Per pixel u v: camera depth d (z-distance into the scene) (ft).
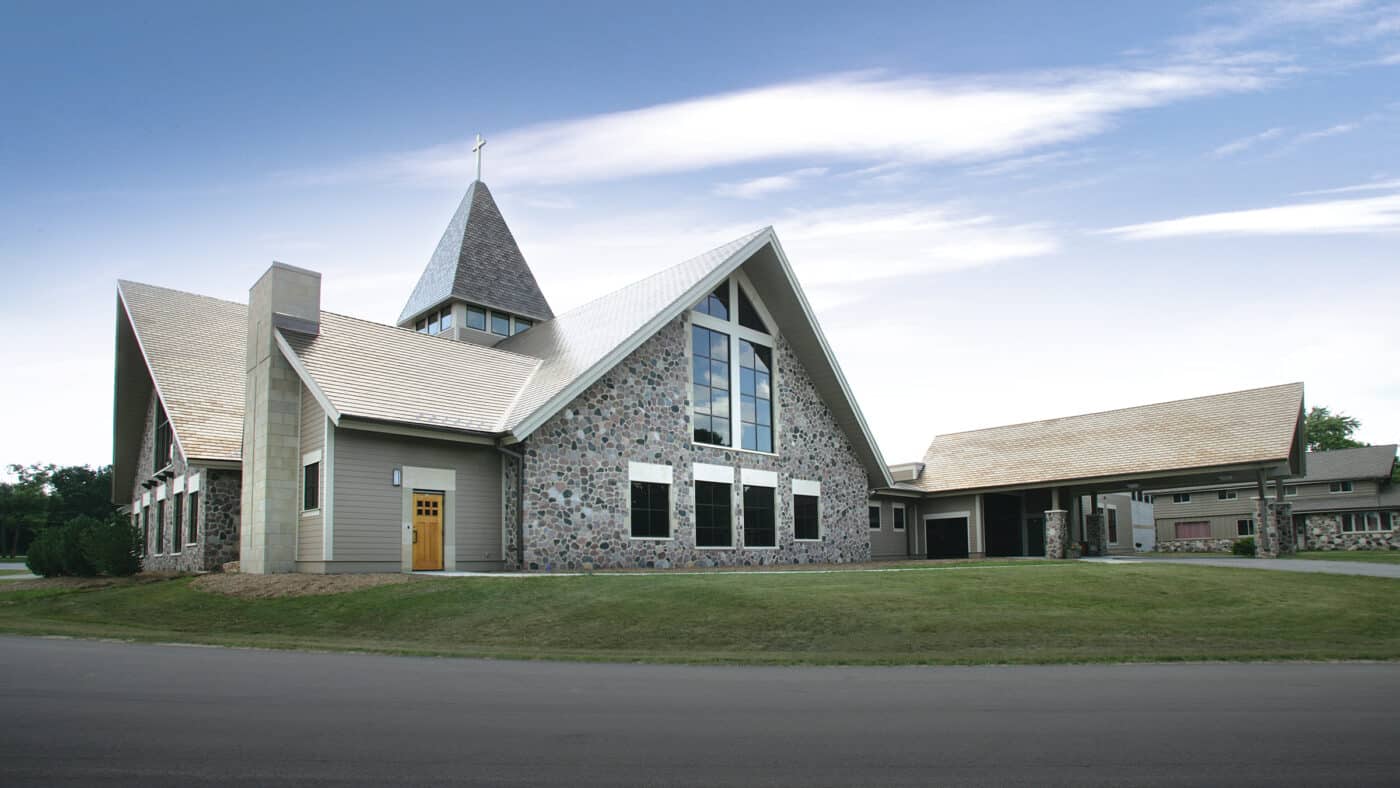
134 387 102.99
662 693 26.68
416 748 18.98
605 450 74.79
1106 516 143.23
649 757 18.24
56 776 16.66
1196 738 20.04
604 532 73.51
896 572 58.18
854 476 105.60
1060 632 40.91
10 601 67.26
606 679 29.78
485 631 43.32
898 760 18.01
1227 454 93.91
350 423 60.03
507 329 101.91
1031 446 117.60
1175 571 58.03
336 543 60.95
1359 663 34.32
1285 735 20.36
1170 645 38.86
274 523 64.49
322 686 27.91
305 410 66.44
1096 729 21.07
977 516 117.70
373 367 67.56
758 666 33.58
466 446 68.74
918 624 42.04
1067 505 114.32
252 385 69.41
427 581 54.75
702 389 85.76
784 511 93.66
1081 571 57.41
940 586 50.88
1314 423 230.68
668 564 78.64
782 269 90.63
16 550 214.48
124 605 59.88
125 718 22.26
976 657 35.37
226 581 61.52
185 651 38.70
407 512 64.95
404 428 62.80
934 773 16.99
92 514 223.10
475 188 104.88
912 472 123.75
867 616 43.45
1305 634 41.81
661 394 80.84
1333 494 167.12
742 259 84.99
